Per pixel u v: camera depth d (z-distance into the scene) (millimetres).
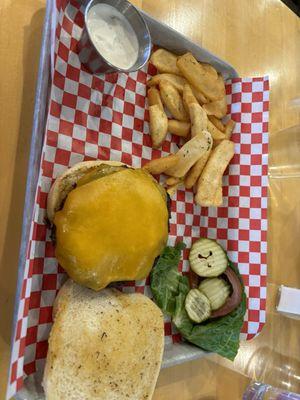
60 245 255
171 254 348
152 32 333
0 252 255
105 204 261
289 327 441
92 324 261
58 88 293
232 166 386
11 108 267
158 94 343
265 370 411
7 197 260
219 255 368
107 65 290
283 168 457
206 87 355
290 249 452
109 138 323
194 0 386
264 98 385
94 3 282
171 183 346
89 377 250
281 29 467
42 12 286
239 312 360
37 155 250
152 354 285
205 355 345
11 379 225
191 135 353
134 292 321
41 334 277
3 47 268
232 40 416
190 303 348
